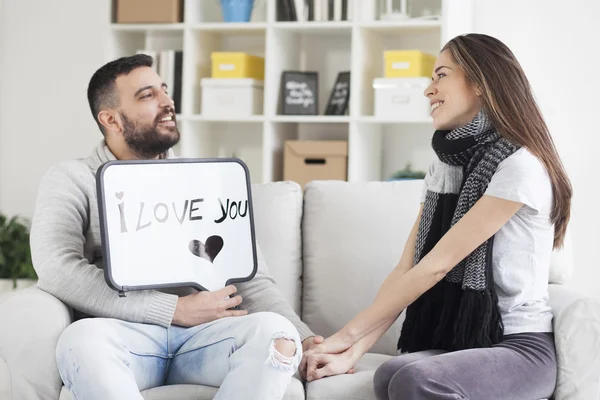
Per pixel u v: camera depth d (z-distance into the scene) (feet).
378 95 13.16
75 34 15.33
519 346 7.08
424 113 12.96
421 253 7.86
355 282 8.61
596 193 13.43
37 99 15.53
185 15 14.03
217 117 13.89
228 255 7.55
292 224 8.89
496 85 7.39
